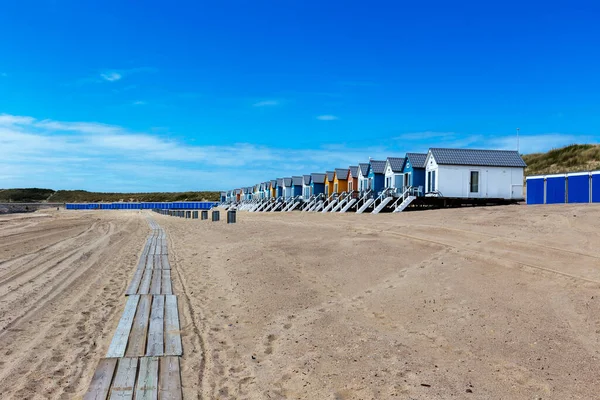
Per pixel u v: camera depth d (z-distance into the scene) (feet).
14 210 305.12
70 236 85.97
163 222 138.72
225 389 17.62
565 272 27.78
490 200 101.45
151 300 31.73
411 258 37.35
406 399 15.88
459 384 16.75
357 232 55.36
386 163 121.90
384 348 20.67
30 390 17.43
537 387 16.08
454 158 101.04
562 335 20.07
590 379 16.31
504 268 30.76
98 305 30.99
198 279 39.73
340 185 153.17
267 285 34.19
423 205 102.12
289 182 192.85
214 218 123.54
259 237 62.90
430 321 23.61
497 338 20.53
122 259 53.88
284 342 22.39
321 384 17.56
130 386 17.46
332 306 27.89
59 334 24.52
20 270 44.96
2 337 23.89
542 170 151.74
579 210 48.55
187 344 22.80
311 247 47.78
